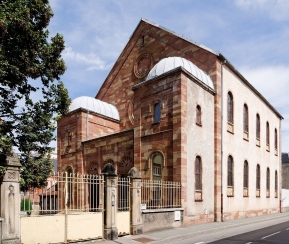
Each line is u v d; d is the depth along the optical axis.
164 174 16.47
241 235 13.62
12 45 10.28
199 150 17.33
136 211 12.89
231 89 21.62
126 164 20.59
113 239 11.70
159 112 17.53
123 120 27.17
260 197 26.38
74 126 25.05
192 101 17.09
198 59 21.02
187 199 15.85
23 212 10.02
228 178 20.42
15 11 9.88
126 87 27.48
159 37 24.75
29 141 11.91
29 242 9.62
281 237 13.09
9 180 9.16
